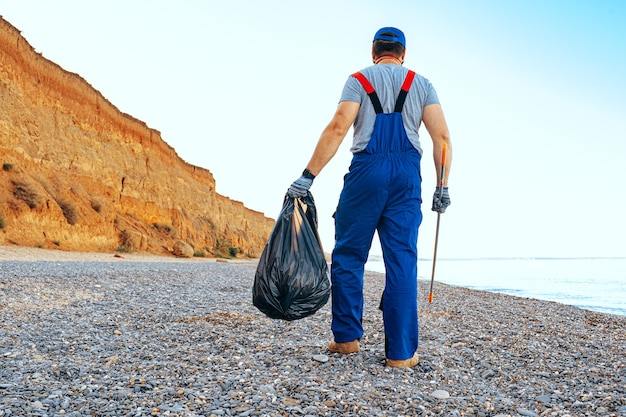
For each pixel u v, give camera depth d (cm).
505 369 383
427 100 353
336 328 383
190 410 258
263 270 350
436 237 364
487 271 4781
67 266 1398
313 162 354
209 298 820
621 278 3180
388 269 353
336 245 373
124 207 3944
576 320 764
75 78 3784
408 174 344
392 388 306
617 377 359
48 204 2702
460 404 286
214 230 5419
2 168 2616
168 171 4803
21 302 632
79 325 499
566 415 270
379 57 376
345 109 346
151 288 938
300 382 310
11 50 3116
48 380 305
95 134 3875
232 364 358
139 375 324
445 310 798
